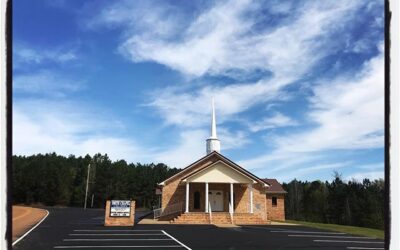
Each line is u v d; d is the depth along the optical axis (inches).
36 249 550.9
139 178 3538.4
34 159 3321.9
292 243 679.7
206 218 1221.7
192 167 1395.2
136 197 3491.6
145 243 639.1
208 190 1395.2
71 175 3435.0
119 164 3614.7
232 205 1291.8
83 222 1098.7
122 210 1010.7
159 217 1347.2
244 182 1327.5
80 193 3356.3
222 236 770.8
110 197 3385.8
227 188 1412.4
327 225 1267.2
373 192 2289.6
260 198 1409.9
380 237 865.5
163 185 1380.4
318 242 710.5
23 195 3085.6
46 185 3154.5
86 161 3688.5
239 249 585.6
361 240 776.3
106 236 733.9
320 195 2967.5
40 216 1306.6
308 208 3058.6
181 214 1239.5
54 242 628.7
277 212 1717.5
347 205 2502.5
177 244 631.2
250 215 1254.9
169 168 3742.6
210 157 1407.5
